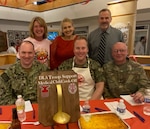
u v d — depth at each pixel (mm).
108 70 1815
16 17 6090
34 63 1671
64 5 5164
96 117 1078
